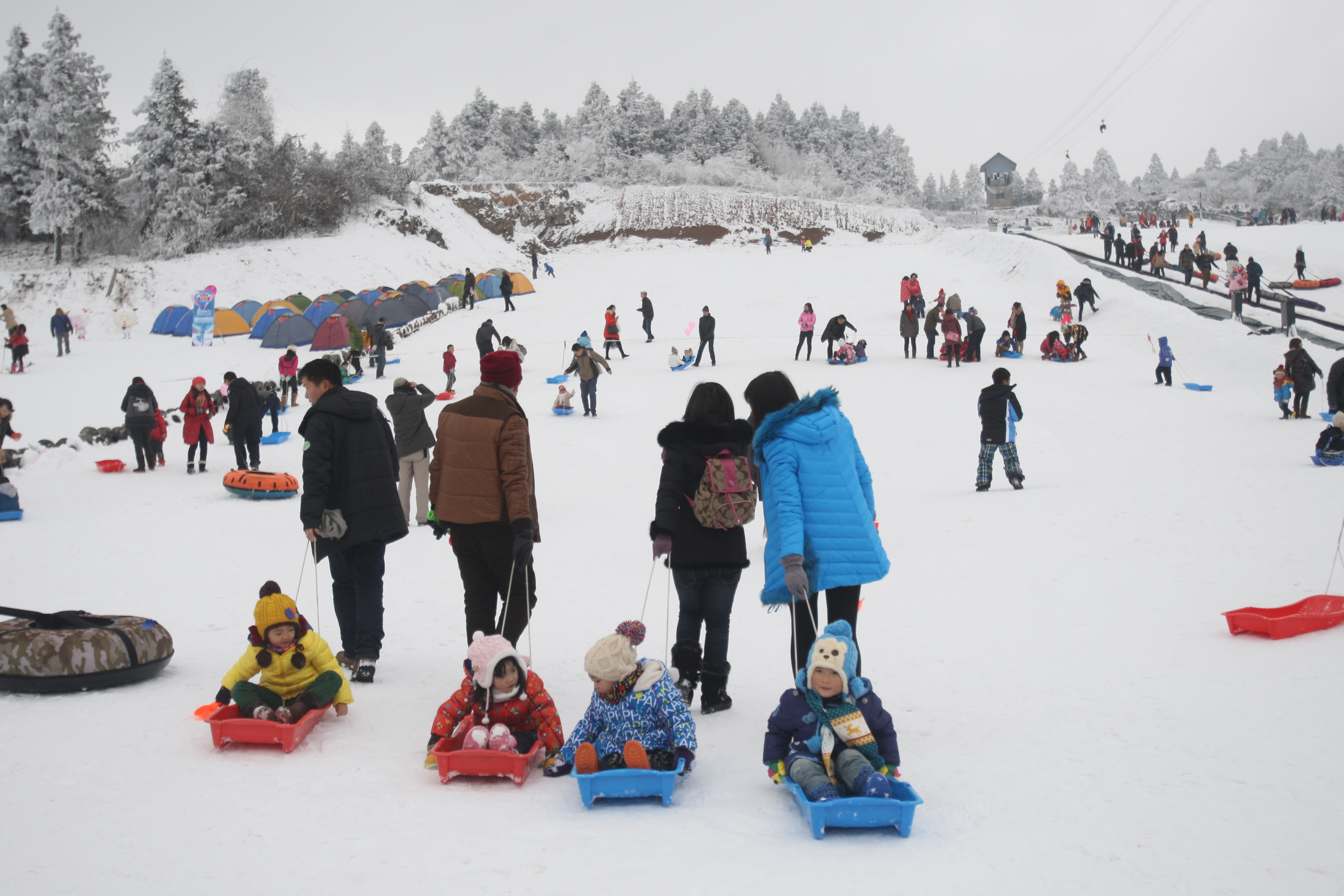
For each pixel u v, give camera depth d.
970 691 5.36
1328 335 26.88
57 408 22.39
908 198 118.75
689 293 43.06
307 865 3.21
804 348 31.03
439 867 3.19
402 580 9.13
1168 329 30.05
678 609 7.82
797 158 104.94
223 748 4.49
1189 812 3.51
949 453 17.08
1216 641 5.97
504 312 40.25
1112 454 16.16
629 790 3.79
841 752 3.83
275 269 43.31
